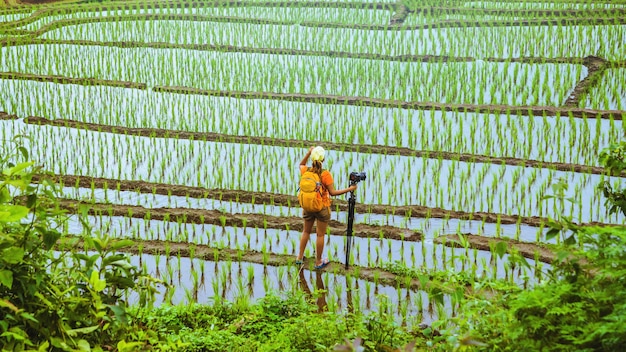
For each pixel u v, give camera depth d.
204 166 17.95
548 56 24.94
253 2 33.94
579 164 17.25
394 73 23.59
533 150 18.20
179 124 20.42
